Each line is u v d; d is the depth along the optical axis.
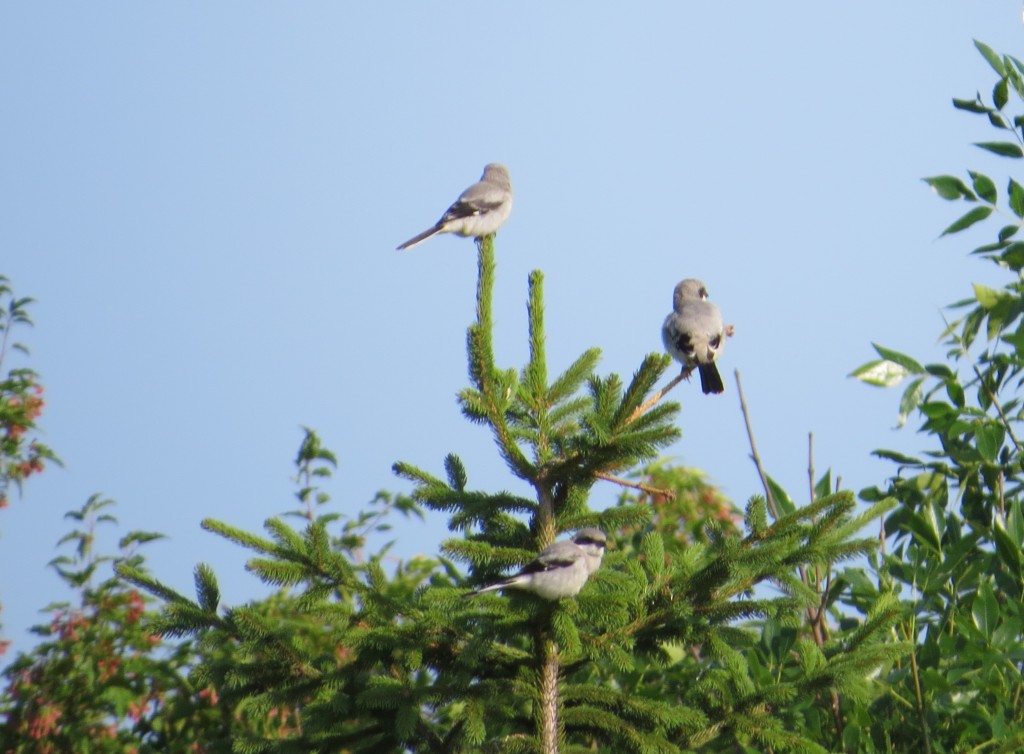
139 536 19.75
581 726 10.71
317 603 11.09
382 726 10.99
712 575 10.65
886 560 14.51
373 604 10.95
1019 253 16.23
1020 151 16.20
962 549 14.21
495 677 11.09
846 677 10.58
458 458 11.72
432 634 10.68
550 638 10.64
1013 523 14.66
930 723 13.88
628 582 10.85
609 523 11.20
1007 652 13.28
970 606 14.70
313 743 10.88
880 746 14.01
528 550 10.92
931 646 14.05
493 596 10.66
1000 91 16.20
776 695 10.50
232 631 11.09
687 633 10.95
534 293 11.59
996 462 15.62
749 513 10.92
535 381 11.42
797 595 10.86
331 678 10.99
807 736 13.30
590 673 15.35
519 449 11.08
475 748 10.70
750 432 14.36
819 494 14.95
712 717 10.67
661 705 10.52
